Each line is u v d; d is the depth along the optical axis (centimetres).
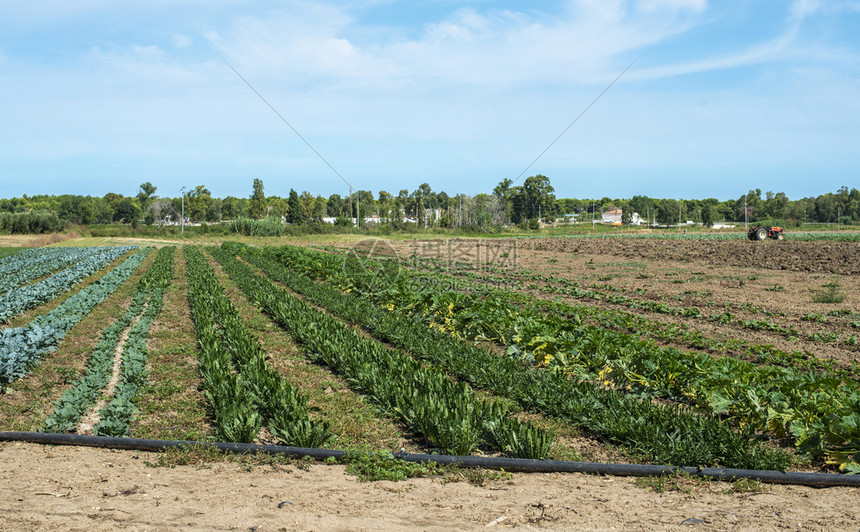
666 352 1085
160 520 524
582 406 876
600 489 630
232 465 691
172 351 1289
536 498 600
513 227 10462
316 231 8081
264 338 1472
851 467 668
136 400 937
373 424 866
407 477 664
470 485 640
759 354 1275
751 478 655
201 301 1855
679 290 2430
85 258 4212
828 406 785
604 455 754
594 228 11325
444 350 1248
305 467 686
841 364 1212
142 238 7375
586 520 540
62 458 703
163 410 920
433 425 767
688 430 748
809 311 1889
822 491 632
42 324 1379
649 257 4050
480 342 1438
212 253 4688
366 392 1022
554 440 807
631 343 1135
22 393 1005
